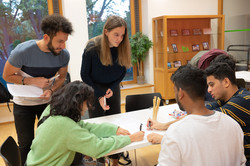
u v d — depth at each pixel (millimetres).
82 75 2174
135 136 1516
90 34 4734
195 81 985
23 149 2010
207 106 1680
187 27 5074
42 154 1339
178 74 1043
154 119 1831
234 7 5551
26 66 1834
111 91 2225
